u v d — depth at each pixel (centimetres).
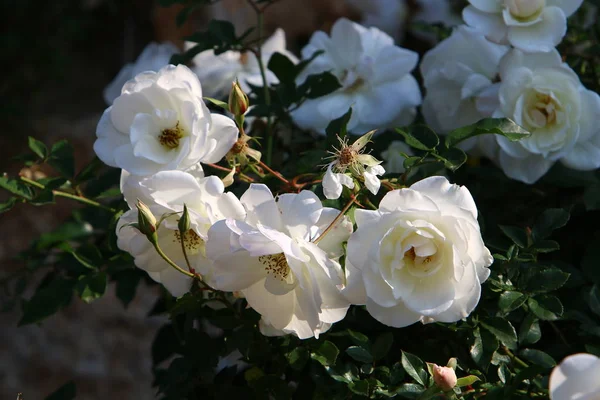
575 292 121
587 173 125
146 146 111
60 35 415
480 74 127
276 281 107
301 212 107
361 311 119
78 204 316
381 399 112
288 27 239
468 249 106
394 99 128
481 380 111
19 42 405
